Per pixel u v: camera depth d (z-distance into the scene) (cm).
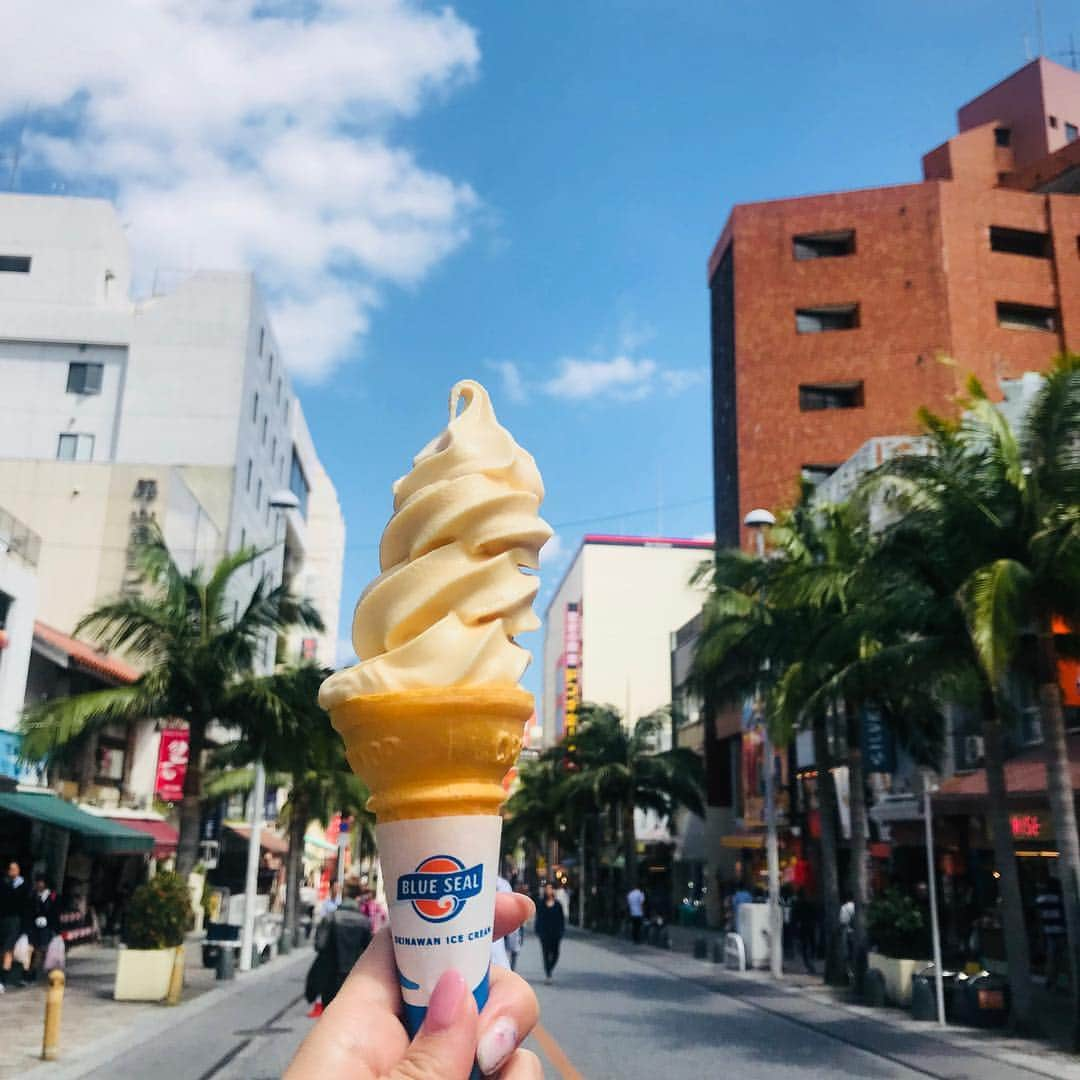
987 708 1522
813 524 2103
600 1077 1107
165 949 1645
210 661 1792
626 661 8762
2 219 4800
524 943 3522
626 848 3972
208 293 4675
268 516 5147
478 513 249
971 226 4622
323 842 5891
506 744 217
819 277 4697
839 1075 1145
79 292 4744
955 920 2356
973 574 1326
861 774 2031
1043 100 5334
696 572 2227
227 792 2973
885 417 4462
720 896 4428
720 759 4603
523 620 248
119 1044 1232
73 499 3481
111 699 1773
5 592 2198
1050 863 2077
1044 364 4481
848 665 1830
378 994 203
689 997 1886
